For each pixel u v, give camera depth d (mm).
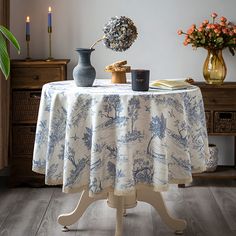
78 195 3570
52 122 2527
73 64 4031
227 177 3756
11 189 3736
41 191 3682
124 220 3104
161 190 2404
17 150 3770
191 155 2641
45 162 2688
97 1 3967
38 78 3705
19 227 2977
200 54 4023
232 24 3975
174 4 3969
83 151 2459
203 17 3980
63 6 3969
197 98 2664
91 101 2434
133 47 4016
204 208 3322
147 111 2424
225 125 3732
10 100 3746
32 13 3973
